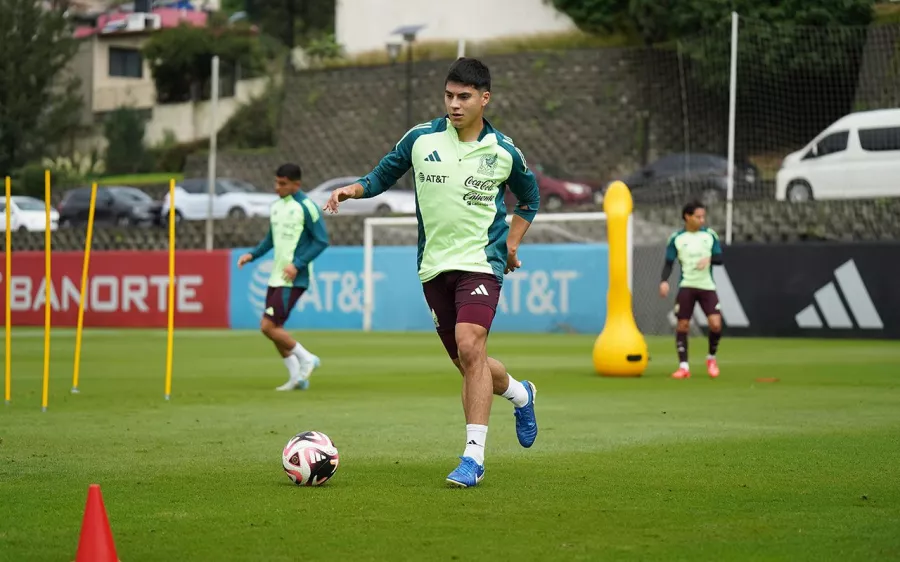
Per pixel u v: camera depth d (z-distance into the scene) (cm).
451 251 1898
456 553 1388
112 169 14688
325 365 4725
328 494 1783
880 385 3797
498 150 1895
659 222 8556
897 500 1736
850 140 8738
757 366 4641
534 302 7106
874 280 6372
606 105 12281
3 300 8212
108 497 1761
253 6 17850
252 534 1495
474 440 1862
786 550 1407
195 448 2323
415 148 1911
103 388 3728
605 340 4175
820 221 7669
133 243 8938
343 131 13438
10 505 1700
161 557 1373
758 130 10538
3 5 14500
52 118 14688
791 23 10594
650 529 1527
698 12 11531
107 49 17125
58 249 9112
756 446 2334
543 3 13450
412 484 1873
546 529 1524
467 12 13850
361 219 8669
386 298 7394
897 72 10094
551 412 3005
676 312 4175
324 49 14512
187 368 4594
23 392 3584
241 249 7675
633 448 2308
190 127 15188
